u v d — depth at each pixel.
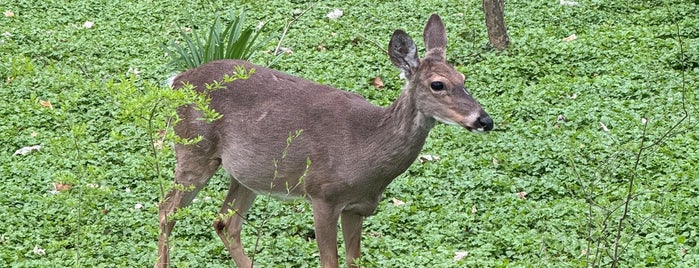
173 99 6.43
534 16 15.06
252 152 7.63
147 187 9.89
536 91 12.13
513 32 14.31
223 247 8.73
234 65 7.98
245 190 8.27
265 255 8.53
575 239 8.45
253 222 9.29
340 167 7.34
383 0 16.09
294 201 7.68
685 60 12.84
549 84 12.31
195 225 9.19
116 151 10.78
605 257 8.09
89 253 8.50
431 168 10.23
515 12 15.20
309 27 15.05
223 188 10.05
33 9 15.64
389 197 9.77
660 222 8.85
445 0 15.95
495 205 9.48
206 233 9.12
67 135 11.06
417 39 14.27
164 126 6.57
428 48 7.41
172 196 8.02
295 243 8.70
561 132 10.95
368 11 15.56
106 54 13.89
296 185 7.54
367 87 12.50
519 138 10.82
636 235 8.53
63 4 15.91
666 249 8.26
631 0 15.55
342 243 8.95
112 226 9.12
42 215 9.24
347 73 12.84
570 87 12.16
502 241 8.66
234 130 7.72
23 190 9.70
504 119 11.38
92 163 10.41
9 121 11.41
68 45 14.07
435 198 9.70
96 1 16.14
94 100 12.04
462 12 15.36
